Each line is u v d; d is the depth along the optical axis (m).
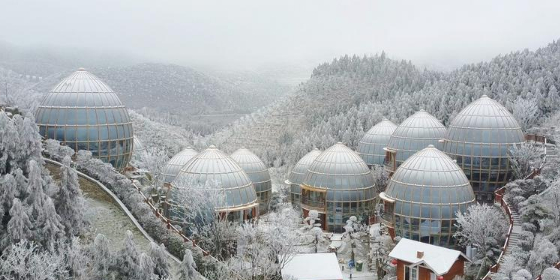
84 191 59.56
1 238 37.34
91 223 51.34
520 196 63.56
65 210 42.97
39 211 38.66
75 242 39.47
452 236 63.94
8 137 42.12
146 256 37.09
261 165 91.00
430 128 89.75
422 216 64.00
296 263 54.22
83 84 69.31
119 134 69.94
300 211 85.81
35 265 34.28
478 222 56.78
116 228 54.44
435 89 157.00
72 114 66.88
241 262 52.38
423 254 54.41
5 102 70.38
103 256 36.78
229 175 67.06
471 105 79.38
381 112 160.12
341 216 79.06
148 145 151.12
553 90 123.75
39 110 68.56
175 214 64.81
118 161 70.50
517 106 110.19
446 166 66.56
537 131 104.56
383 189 90.94
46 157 63.19
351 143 141.38
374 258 63.97
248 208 66.19
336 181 79.25
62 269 35.91
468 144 75.56
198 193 60.00
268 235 56.12
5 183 39.06
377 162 102.12
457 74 179.00
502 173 74.38
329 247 69.44
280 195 98.50
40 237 37.97
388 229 70.75
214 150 69.44
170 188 67.81
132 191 59.88
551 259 45.22
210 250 57.41
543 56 158.38
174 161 87.44
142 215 56.81
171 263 51.56
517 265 47.16
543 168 70.25
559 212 54.53
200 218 61.06
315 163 83.81
